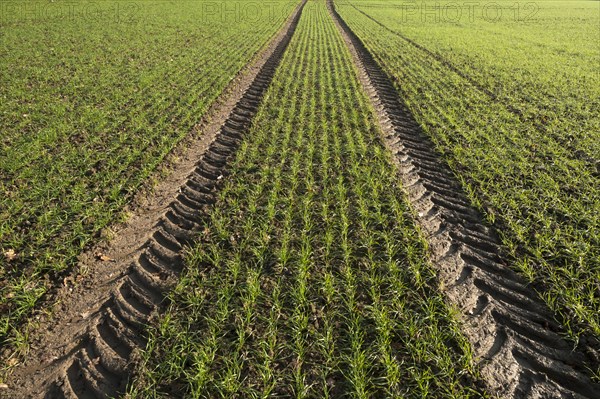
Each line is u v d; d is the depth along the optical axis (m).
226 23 30.50
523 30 33.41
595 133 10.88
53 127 10.52
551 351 4.70
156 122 11.37
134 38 22.89
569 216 7.14
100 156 9.12
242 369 4.52
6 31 22.42
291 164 9.09
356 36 27.95
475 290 5.61
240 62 18.50
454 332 4.84
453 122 11.78
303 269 5.86
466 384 4.33
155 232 6.91
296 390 4.28
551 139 10.45
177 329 4.98
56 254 6.14
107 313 5.24
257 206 7.57
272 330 4.93
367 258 6.21
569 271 5.84
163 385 4.35
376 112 12.98
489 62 20.12
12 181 7.91
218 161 9.55
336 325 5.04
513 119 12.05
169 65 17.52
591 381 4.34
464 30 32.34
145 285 5.75
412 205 7.69
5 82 14.05
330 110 12.83
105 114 11.59
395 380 4.32
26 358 4.68
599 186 8.16
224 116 12.42
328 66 18.72
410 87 15.54
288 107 13.01
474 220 7.30
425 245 6.38
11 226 6.71
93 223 7.00
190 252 6.32
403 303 5.33
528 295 5.58
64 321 5.17
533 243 6.57
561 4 59.59
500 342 4.84
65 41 21.00
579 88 15.41
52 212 7.06
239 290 5.55
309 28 31.64
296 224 7.05
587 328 4.88
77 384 4.40
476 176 8.67
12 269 5.82
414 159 9.67
